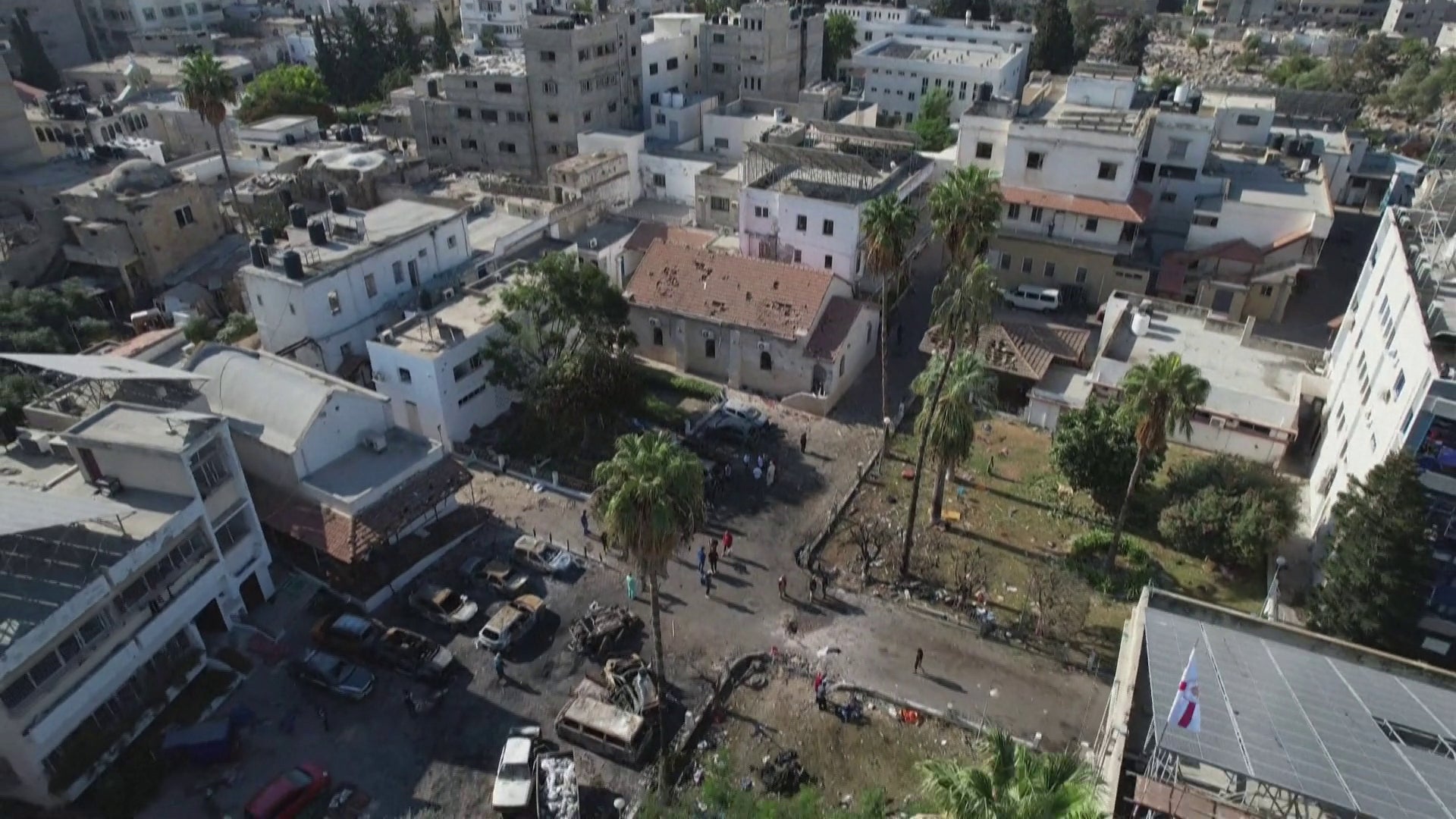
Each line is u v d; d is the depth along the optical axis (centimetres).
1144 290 6456
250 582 3856
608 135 8212
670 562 4194
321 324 5109
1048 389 5284
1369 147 9088
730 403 5347
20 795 3012
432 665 3503
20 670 2809
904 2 14712
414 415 5000
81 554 3184
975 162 6962
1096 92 7169
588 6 12419
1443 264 3753
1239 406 4803
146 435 3456
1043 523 4456
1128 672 2612
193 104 6844
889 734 3344
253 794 3075
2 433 4456
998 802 1844
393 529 3938
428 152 9381
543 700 3469
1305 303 6700
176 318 5972
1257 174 7112
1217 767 2041
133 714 3234
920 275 7119
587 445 5038
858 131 7269
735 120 8206
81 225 6600
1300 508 4328
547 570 4091
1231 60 14538
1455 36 14512
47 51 13000
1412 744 2183
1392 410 3475
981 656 3672
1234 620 2698
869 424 5328
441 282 5825
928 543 4316
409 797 3083
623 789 3120
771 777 3139
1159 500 4456
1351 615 3325
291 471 4031
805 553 4216
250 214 7312
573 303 4803
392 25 13988
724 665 3619
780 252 6341
